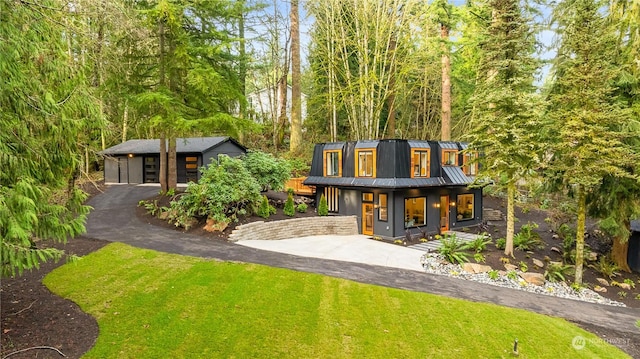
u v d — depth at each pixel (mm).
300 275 10727
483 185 15648
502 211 24344
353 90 24766
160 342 6922
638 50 12523
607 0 13047
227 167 17047
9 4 5660
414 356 6961
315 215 19375
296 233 17141
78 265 10547
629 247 14828
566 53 13672
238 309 8367
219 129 17250
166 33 17109
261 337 7309
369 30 23625
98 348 6602
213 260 11453
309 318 8180
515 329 8250
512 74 17844
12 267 6133
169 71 17047
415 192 18188
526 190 26141
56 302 8312
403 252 14891
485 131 14352
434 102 34000
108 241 13094
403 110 33688
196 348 6812
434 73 30000
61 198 9047
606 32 12375
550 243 17125
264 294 9219
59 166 7324
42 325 7277
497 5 18266
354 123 25688
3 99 5875
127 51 16219
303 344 7160
